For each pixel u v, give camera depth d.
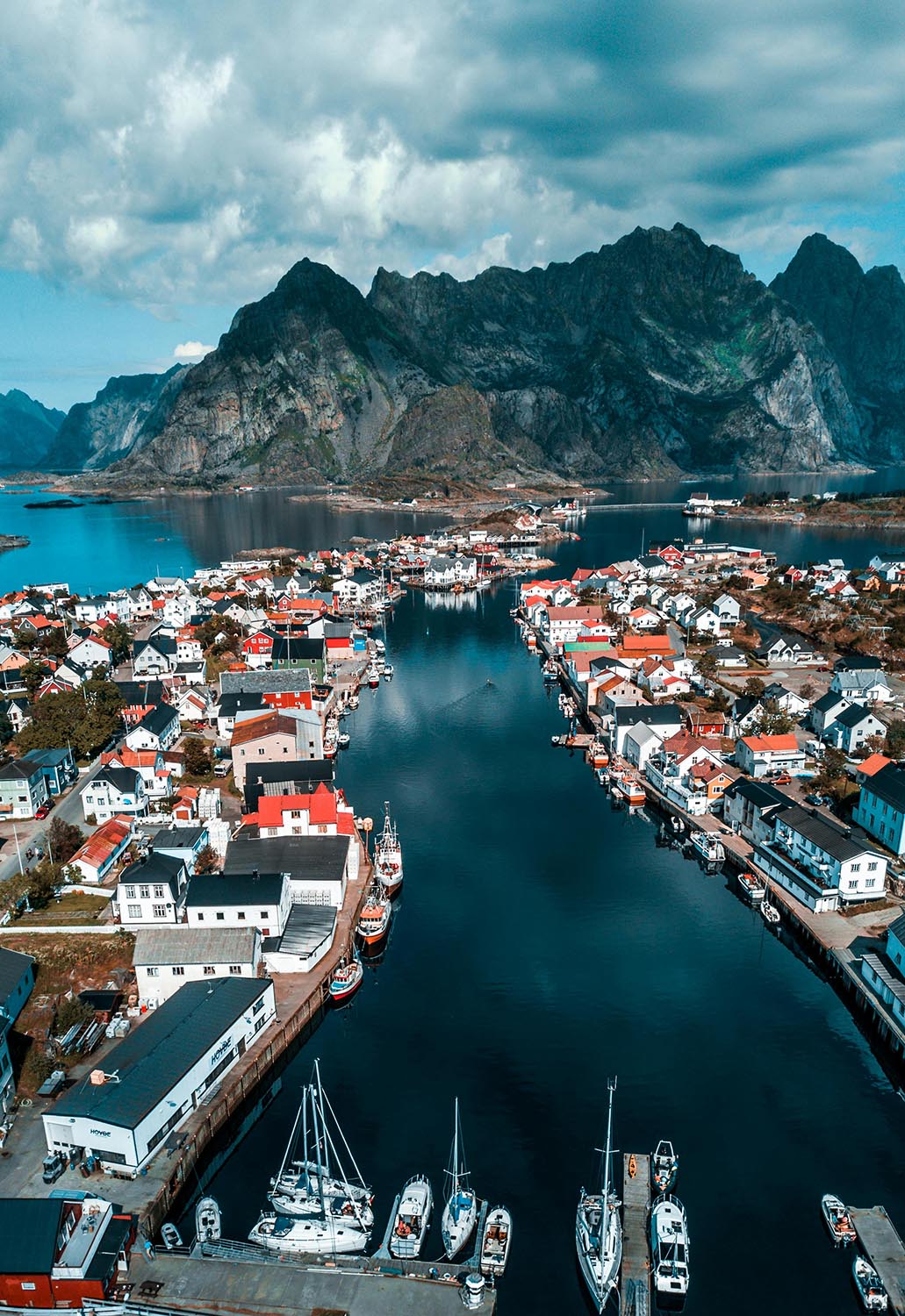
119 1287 52.34
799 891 95.81
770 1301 51.91
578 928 92.75
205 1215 57.56
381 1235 56.91
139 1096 61.88
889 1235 55.16
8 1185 59.28
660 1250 54.19
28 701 155.12
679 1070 71.38
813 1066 72.38
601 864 107.06
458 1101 67.81
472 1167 61.59
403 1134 64.75
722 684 172.62
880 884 94.50
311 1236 55.66
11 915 89.62
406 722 159.25
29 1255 51.69
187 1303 51.47
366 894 97.38
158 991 79.50
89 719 139.38
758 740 129.12
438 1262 54.47
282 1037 73.50
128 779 115.56
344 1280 53.00
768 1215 57.69
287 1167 62.44
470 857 108.12
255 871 93.62
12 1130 64.44
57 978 81.75
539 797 126.81
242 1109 68.31
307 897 92.88
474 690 179.00
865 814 110.25
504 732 154.12
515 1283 53.22
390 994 81.56
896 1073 71.81
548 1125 65.38
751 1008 80.00
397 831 114.94
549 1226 57.19
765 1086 69.75
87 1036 73.31
